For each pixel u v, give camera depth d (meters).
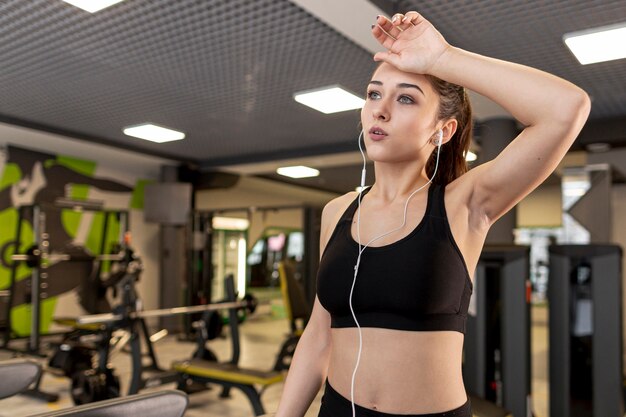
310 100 4.93
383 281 0.74
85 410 0.96
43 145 6.75
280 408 0.92
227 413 3.80
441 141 0.82
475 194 0.78
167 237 7.98
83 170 7.73
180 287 7.96
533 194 10.37
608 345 2.92
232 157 7.96
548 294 3.14
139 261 6.63
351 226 0.83
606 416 2.92
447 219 0.76
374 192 0.86
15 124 5.68
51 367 4.06
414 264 0.73
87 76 4.33
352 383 0.77
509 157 0.72
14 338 6.71
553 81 0.68
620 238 6.94
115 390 3.94
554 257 3.10
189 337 7.11
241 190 10.81
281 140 6.79
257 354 6.15
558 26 3.31
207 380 3.72
